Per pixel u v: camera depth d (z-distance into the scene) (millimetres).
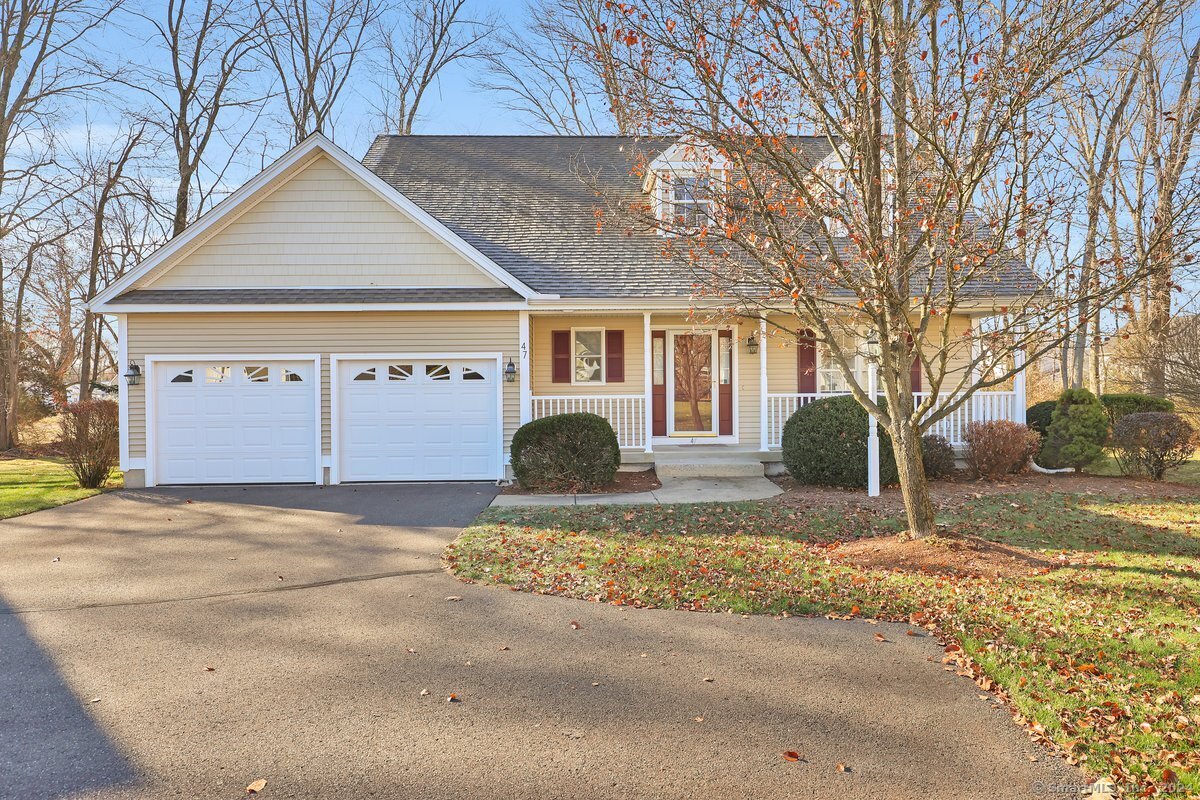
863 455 11461
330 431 12844
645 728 4012
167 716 4180
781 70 6996
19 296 23328
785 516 9602
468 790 3436
